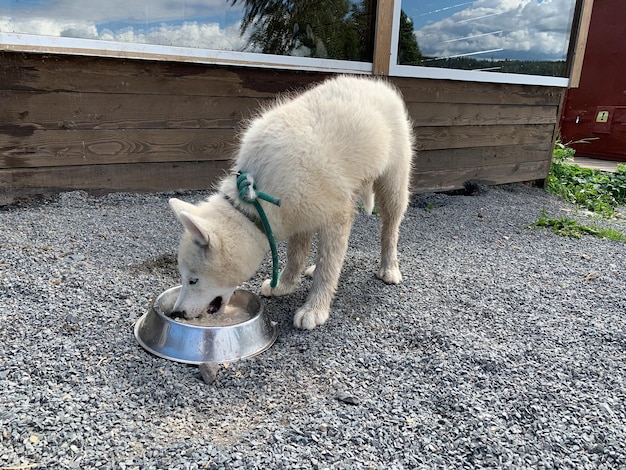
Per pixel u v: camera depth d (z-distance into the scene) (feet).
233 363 7.41
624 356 8.29
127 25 14.89
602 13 36.42
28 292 8.82
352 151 8.55
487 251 13.92
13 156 13.42
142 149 15.11
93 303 8.76
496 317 9.59
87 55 13.47
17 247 10.72
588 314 9.91
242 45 16.42
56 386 6.45
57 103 13.62
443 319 9.36
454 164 21.01
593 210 21.81
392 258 11.18
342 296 10.23
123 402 6.30
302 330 8.68
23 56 12.91
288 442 5.79
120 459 5.31
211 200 8.27
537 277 11.99
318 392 6.92
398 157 10.21
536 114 22.71
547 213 19.27
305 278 11.12
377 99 9.68
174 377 6.93
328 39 17.37
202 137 15.90
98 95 14.07
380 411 6.51
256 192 7.65
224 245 7.59
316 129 8.29
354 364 7.66
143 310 8.76
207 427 6.05
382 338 8.57
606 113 37.11
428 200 19.52
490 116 21.16
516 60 21.48
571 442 6.12
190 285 7.86
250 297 8.98
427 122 19.43
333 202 8.29
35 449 5.32
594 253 14.33
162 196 15.49
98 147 14.47
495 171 22.44
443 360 7.82
